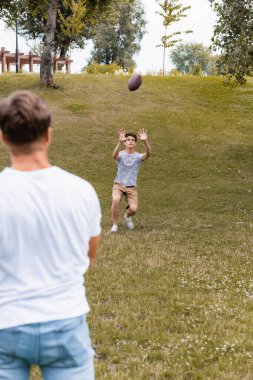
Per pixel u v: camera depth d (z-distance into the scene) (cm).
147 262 848
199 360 465
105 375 427
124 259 869
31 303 223
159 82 2981
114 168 1970
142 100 2669
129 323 561
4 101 232
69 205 233
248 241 1080
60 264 230
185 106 2623
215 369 448
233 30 1762
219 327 548
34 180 230
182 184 1811
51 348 223
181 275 777
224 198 1641
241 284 737
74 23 3975
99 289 695
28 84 2786
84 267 242
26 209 225
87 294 670
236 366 458
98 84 2866
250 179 1881
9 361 226
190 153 2109
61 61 4109
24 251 225
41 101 235
